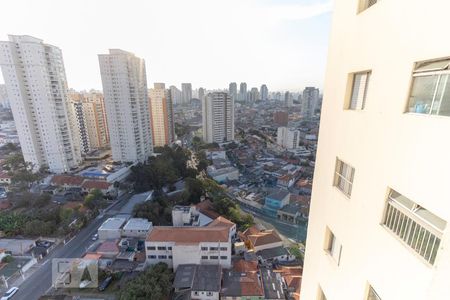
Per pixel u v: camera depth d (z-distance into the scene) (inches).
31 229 1449.3
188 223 1562.5
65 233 1491.1
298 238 1686.8
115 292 1092.5
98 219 1711.4
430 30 138.5
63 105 2386.8
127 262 1259.8
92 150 3292.3
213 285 1055.6
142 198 1967.3
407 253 157.0
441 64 135.0
